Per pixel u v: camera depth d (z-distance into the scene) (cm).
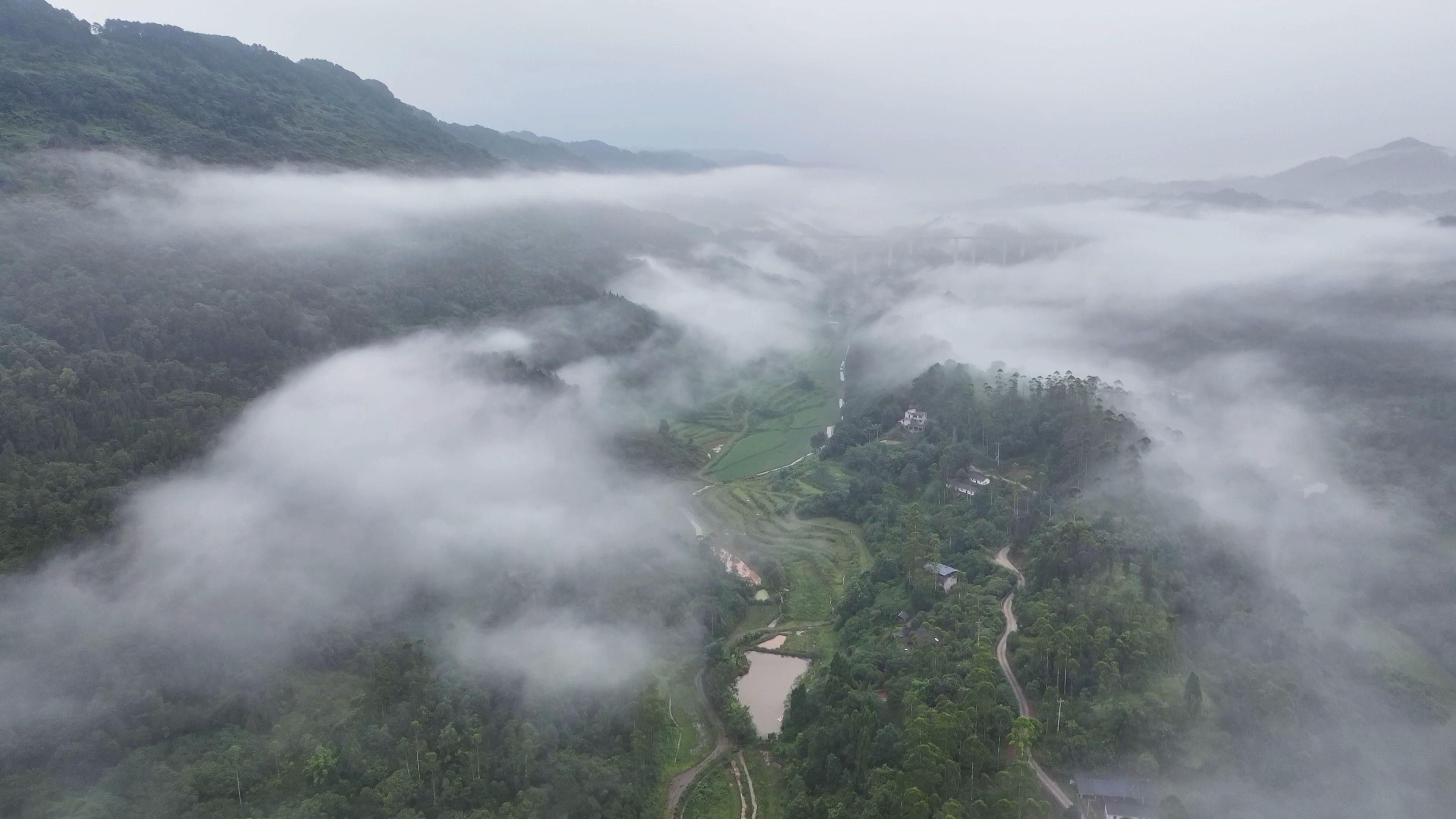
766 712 13875
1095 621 12681
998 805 9619
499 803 11031
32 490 13150
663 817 11831
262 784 10706
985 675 11662
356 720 11644
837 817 10681
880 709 12138
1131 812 9869
